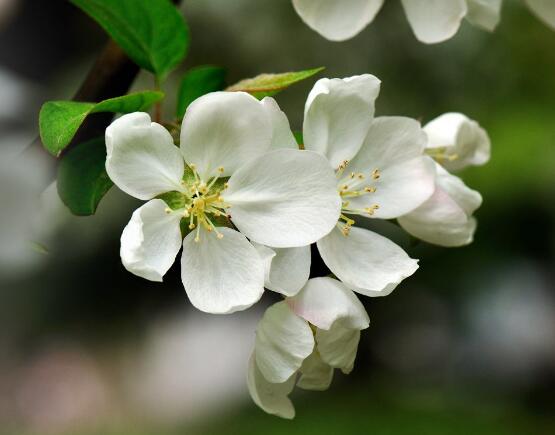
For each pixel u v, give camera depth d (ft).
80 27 3.19
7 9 3.01
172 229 1.25
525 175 4.10
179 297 4.28
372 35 4.06
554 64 4.15
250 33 4.09
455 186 1.36
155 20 1.34
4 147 1.34
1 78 1.64
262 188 1.26
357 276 1.30
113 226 3.53
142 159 1.24
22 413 4.08
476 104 4.20
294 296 1.27
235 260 1.26
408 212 1.32
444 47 4.08
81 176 1.27
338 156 1.30
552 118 4.17
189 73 1.36
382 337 5.47
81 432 4.18
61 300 3.66
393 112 4.11
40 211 1.31
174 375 4.57
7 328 3.60
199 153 1.25
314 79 3.88
